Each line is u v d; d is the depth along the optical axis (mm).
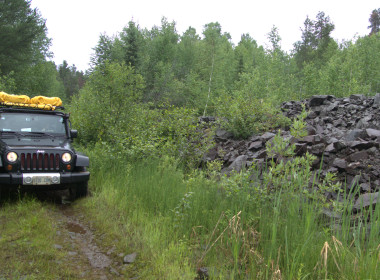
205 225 5066
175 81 33438
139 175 7512
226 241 4406
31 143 6621
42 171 6246
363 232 4031
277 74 35875
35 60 34938
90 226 5422
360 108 11742
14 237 4648
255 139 10242
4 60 27594
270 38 36500
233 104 12359
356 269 3482
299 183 4949
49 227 5090
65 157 6402
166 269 3918
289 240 4098
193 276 3783
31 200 6328
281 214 4762
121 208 6020
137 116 11383
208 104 33625
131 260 4227
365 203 5207
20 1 28062
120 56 34250
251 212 5035
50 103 7727
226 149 10500
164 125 10633
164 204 5906
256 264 3857
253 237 4230
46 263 3990
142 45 41531
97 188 7320
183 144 9500
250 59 55656
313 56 56781
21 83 32031
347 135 9320
